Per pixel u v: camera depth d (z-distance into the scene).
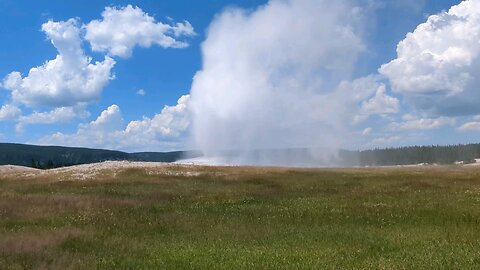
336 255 13.93
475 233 16.81
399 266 12.33
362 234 17.42
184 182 44.59
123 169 56.38
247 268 12.57
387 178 46.69
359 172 59.72
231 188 38.41
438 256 13.30
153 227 19.48
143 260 13.62
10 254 13.85
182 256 14.06
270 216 22.39
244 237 17.23
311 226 19.52
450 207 23.58
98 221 20.91
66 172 57.00
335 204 26.14
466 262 12.55
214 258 13.79
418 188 35.00
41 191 37.16
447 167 82.50
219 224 20.06
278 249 14.92
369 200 27.88
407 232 17.53
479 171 60.03
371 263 12.75
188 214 23.52
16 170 66.88
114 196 32.28
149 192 35.22
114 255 14.26
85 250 14.96
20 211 23.52
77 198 29.19
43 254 13.88
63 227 18.89
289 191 35.25
